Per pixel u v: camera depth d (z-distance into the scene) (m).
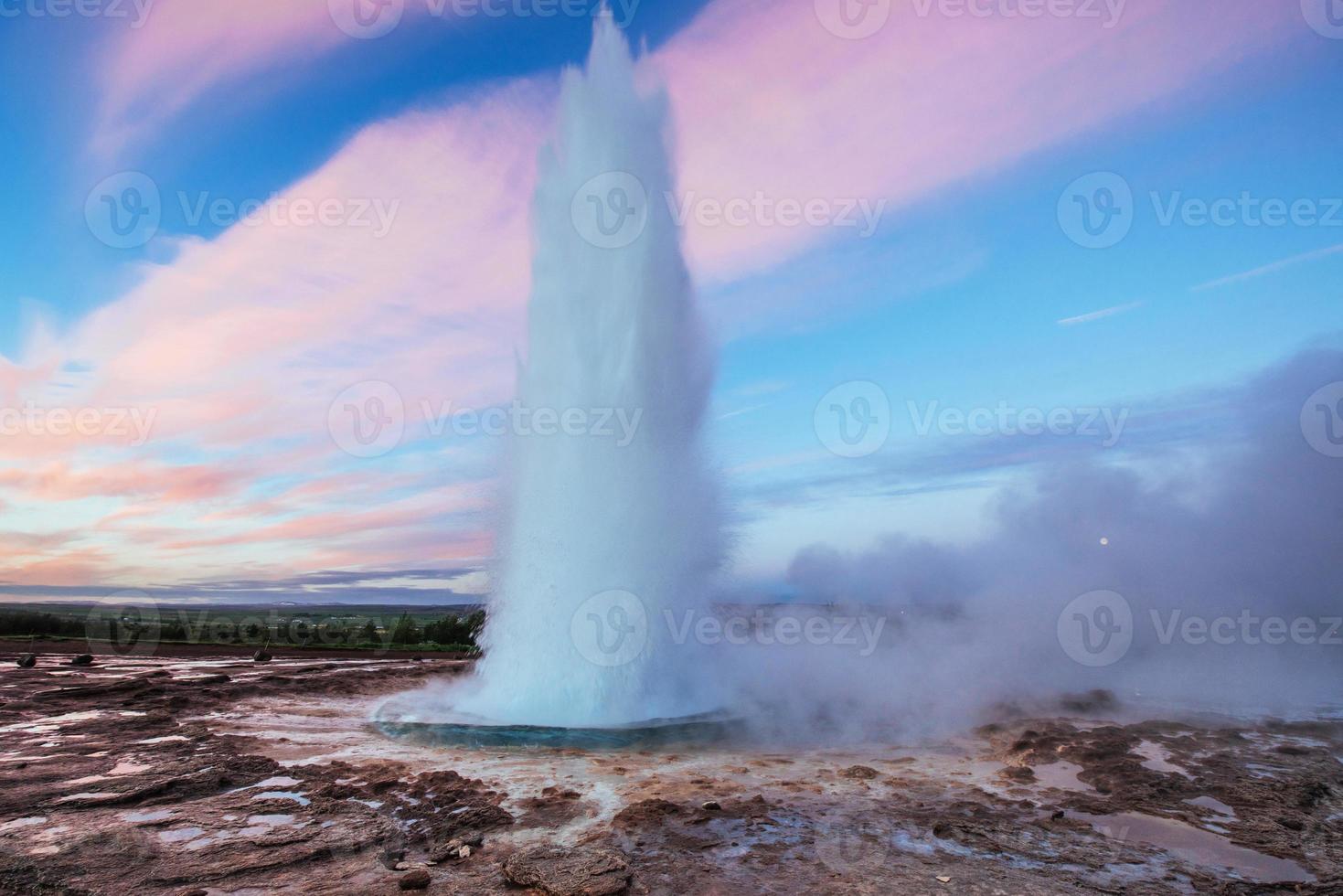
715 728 10.70
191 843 6.11
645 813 6.98
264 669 20.20
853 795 7.85
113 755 9.18
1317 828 6.77
